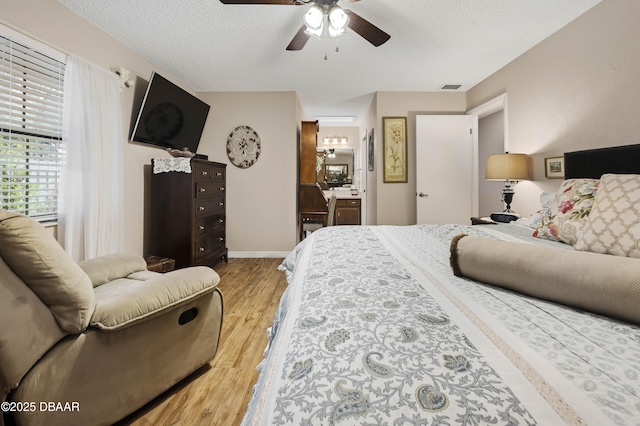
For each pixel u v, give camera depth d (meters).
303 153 4.29
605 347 0.52
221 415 1.29
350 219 6.24
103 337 1.12
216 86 3.90
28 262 0.93
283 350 0.58
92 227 2.26
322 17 1.80
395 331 0.59
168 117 3.18
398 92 4.08
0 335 0.87
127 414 1.20
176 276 1.41
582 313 0.65
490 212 4.65
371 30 2.00
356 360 0.50
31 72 1.94
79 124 2.19
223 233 3.87
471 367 0.47
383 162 4.11
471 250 0.89
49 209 2.12
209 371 1.60
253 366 1.65
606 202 1.25
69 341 1.03
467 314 0.65
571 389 0.41
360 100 4.55
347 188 6.87
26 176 1.96
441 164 3.95
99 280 1.55
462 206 3.96
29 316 0.93
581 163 2.16
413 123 4.09
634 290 0.58
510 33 2.53
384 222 4.12
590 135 2.19
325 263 1.11
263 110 4.11
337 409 0.42
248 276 3.33
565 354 0.50
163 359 1.34
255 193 4.18
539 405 0.39
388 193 4.12
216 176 3.63
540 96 2.68
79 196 2.19
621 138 1.96
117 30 2.49
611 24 2.01
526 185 2.90
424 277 0.93
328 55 2.96
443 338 0.56
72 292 1.00
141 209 3.03
